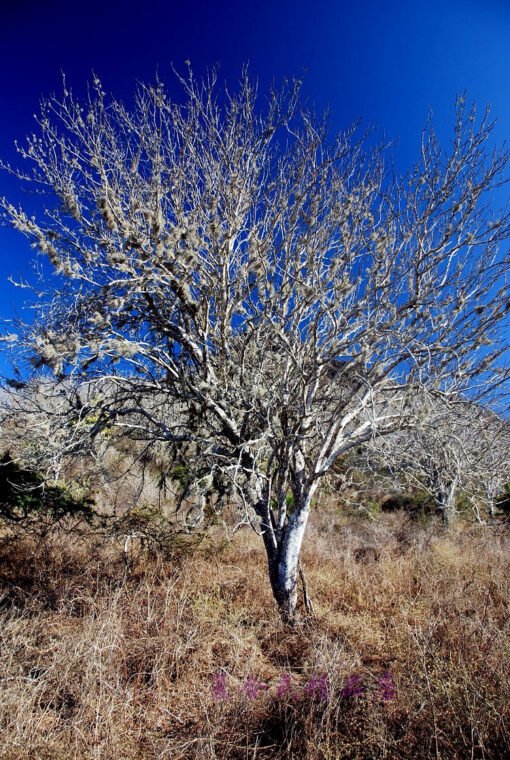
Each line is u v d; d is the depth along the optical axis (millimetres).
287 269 4867
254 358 5316
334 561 7027
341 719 3123
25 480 5828
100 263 4363
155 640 4004
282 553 5059
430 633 3764
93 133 4742
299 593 5781
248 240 4652
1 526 6359
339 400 5090
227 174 5000
